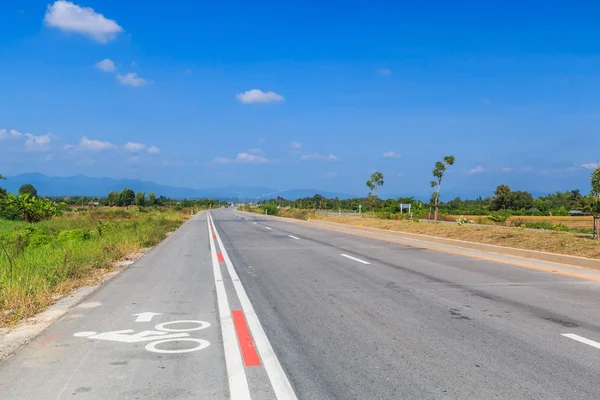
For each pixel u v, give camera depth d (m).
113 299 8.38
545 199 91.19
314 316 7.06
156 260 14.52
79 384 4.39
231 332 6.18
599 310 7.34
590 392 4.17
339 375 4.61
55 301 8.20
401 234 24.08
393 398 4.07
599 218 16.55
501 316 6.98
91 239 18.97
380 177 55.38
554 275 10.94
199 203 149.00
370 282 10.11
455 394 4.13
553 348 5.41
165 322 6.72
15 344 5.63
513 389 4.24
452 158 38.91
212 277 11.02
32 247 16.53
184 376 4.60
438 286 9.56
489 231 20.16
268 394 4.16
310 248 18.02
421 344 5.61
